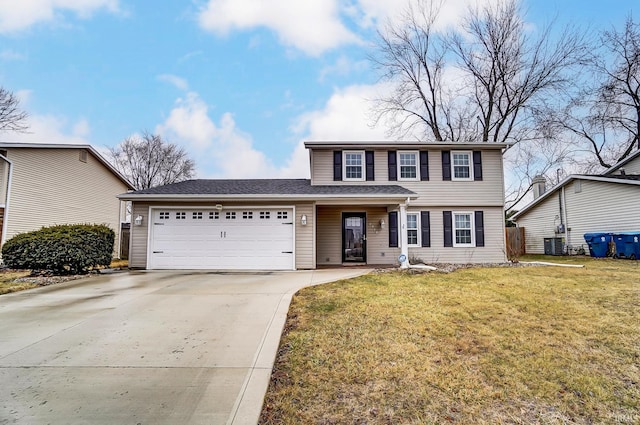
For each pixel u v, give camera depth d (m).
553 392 3.05
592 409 2.84
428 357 3.67
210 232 10.86
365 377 3.24
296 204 10.95
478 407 2.83
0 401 2.74
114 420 2.51
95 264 9.48
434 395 2.97
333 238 12.95
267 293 6.54
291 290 6.80
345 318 4.89
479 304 5.60
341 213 13.04
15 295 6.47
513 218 20.88
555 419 2.70
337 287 7.03
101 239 9.74
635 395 3.04
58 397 2.81
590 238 14.33
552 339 4.16
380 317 4.91
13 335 4.23
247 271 10.20
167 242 10.81
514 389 3.09
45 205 14.16
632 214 13.38
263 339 4.12
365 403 2.84
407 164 13.20
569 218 16.52
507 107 20.53
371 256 12.90
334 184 12.86
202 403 2.76
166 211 10.91
